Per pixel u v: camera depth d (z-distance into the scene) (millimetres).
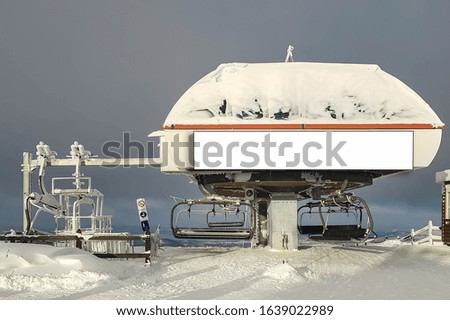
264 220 20391
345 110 15148
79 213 17219
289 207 17734
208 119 15070
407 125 15094
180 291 9469
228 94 15492
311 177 15711
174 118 15180
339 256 15930
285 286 10195
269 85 15672
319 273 12188
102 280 10055
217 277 11320
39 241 14023
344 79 15836
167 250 18578
